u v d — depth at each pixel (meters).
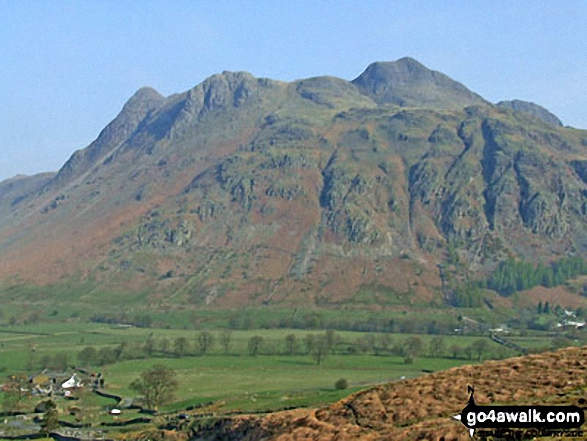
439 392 75.31
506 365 80.00
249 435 97.31
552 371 74.06
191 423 131.25
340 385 171.25
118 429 147.62
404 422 70.06
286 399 154.00
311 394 162.00
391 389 80.88
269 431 93.19
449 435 60.66
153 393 170.62
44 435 146.62
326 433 74.00
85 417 162.38
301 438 75.44
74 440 139.25
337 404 83.81
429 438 61.84
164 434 129.25
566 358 78.25
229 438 108.88
